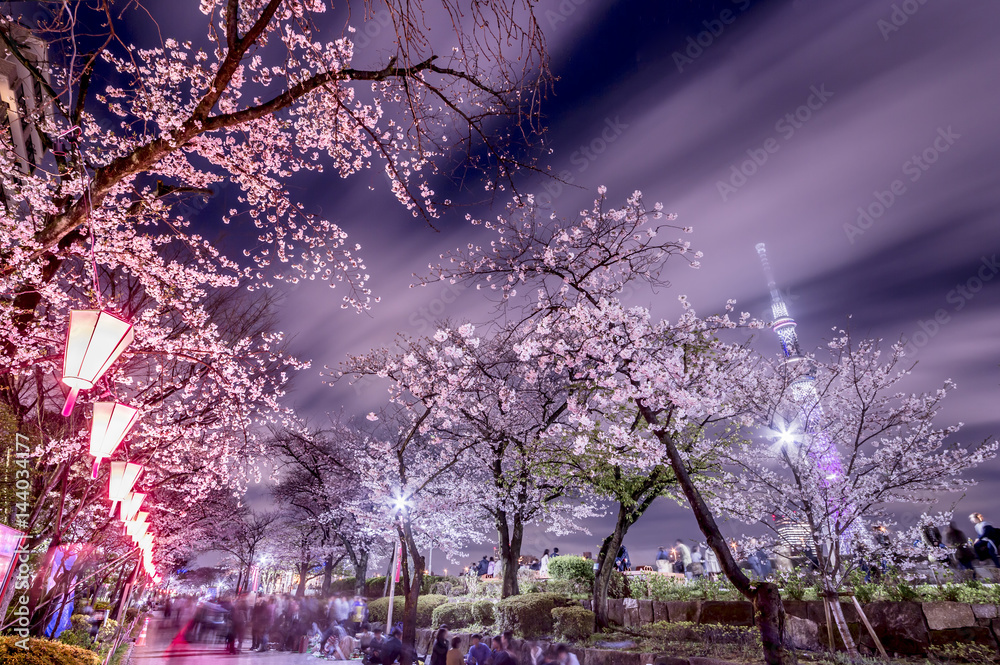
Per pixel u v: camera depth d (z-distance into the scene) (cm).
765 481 1327
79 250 741
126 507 994
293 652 2094
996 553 1235
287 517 3388
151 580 2820
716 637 1180
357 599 2356
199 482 1600
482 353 1750
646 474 1517
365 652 1550
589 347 1118
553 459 1611
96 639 1522
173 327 1163
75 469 1003
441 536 2353
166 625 3553
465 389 1653
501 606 1609
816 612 1182
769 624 846
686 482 982
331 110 848
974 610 1009
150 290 977
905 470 1236
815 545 1157
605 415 1438
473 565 2514
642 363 1081
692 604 1349
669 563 2078
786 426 1350
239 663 1714
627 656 1182
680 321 1420
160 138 478
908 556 1254
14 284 669
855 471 1254
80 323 395
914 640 1040
